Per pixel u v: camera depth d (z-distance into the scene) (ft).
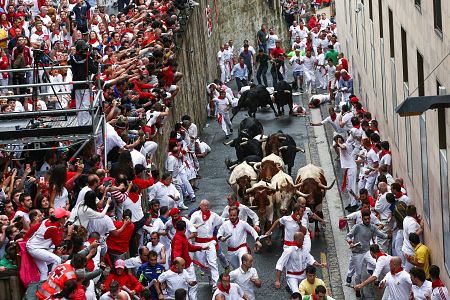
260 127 165.68
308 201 135.03
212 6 230.27
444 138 107.76
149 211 121.29
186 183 152.15
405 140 130.31
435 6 109.19
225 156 177.68
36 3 160.56
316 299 102.27
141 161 126.72
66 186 108.78
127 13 185.68
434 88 110.63
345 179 151.33
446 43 102.68
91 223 104.99
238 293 106.32
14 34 143.13
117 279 102.17
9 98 117.08
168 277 109.60
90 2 180.75
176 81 162.40
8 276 93.50
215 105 190.90
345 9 217.77
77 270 89.56
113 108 126.31
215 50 232.53
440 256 108.99
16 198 102.01
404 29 130.31
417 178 122.11
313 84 220.23
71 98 120.37
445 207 106.11
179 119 171.22
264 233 135.85
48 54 141.08
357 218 119.03
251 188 133.39
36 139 112.37
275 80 221.46
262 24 259.80
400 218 118.93
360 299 119.24
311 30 247.70
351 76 205.98
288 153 156.76
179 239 111.96
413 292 104.06
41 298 88.74
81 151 117.60
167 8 183.11
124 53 151.12
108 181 113.50
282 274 127.34
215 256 120.67
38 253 93.66
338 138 149.38
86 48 118.32
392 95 143.13
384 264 112.68
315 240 138.62
